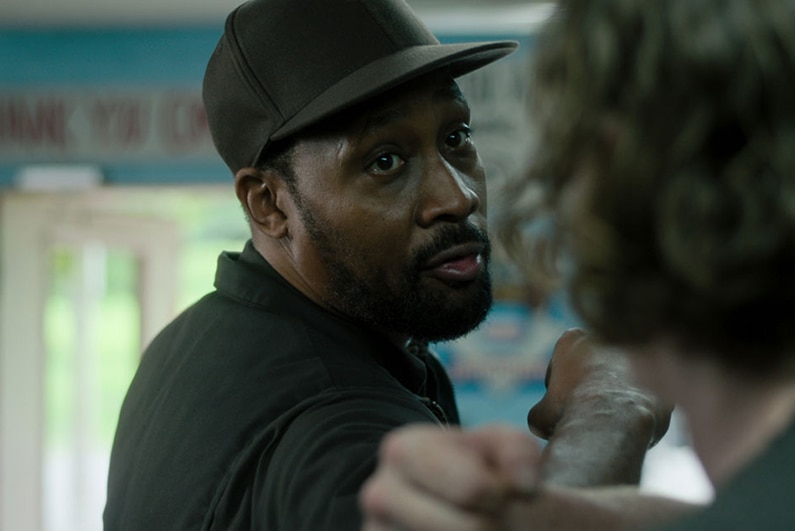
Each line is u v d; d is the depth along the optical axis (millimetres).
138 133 3939
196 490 876
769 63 385
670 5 408
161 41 3924
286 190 984
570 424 699
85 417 4262
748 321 402
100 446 4328
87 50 3934
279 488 762
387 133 938
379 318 961
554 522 462
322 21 968
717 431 430
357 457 712
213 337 974
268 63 978
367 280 955
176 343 1026
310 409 829
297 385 880
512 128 3748
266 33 989
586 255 427
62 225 4113
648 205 409
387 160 948
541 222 488
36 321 4039
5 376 4008
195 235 5395
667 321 424
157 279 4531
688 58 394
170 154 3934
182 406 937
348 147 940
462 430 444
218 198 4129
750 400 419
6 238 4039
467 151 1000
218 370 931
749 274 390
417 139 949
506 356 3979
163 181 3939
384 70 930
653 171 404
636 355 457
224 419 888
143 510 927
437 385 1141
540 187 470
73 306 4215
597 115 424
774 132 386
